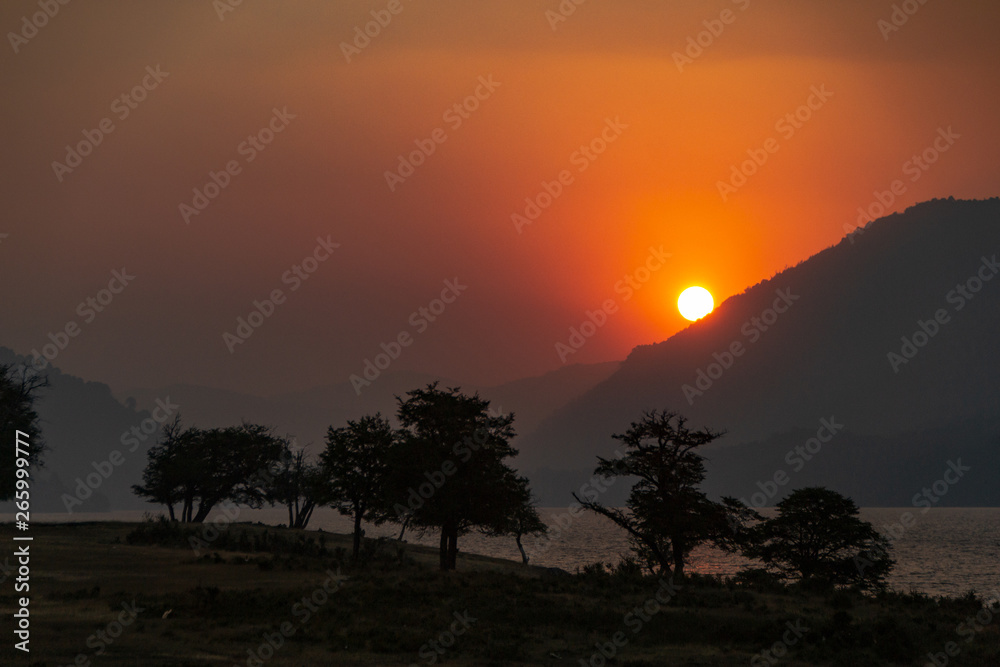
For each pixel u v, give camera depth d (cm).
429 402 6203
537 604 3553
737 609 3597
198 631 2905
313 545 6488
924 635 3189
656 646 3030
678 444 6450
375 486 6316
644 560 6594
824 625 3212
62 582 3906
